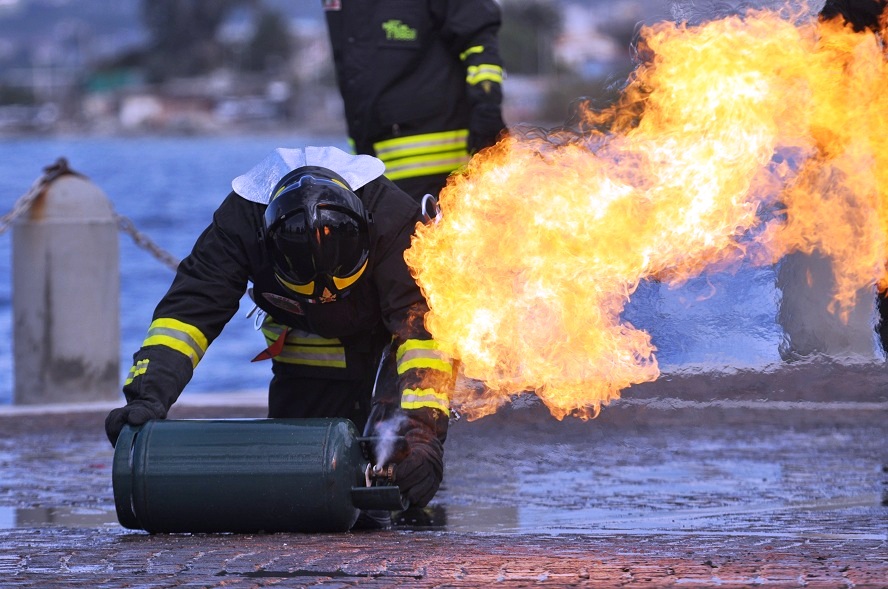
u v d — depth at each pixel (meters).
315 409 14.38
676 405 18.61
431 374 12.85
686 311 18.12
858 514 14.34
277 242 12.22
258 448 11.69
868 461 18.17
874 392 18.34
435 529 13.73
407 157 20.19
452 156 20.31
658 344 18.33
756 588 8.94
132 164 172.38
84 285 23.69
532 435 20.22
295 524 11.80
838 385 18.09
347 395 14.29
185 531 11.95
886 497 15.66
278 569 9.87
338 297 12.62
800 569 9.71
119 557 10.45
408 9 19.92
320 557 10.36
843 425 19.00
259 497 11.66
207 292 12.75
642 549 10.91
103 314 23.88
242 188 13.05
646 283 18.22
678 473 17.56
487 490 16.48
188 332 12.65
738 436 20.14
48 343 23.61
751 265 18.16
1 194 109.50
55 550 10.89
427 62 20.08
